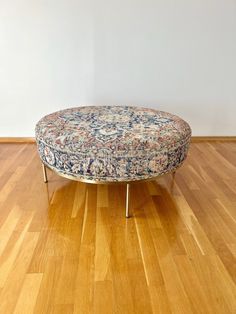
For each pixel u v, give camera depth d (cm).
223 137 280
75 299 110
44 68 247
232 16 237
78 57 245
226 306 108
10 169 214
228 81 261
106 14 231
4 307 106
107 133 160
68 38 238
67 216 160
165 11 233
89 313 104
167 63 251
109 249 135
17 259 128
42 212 163
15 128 268
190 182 200
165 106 268
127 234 146
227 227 152
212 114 274
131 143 149
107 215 162
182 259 130
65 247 136
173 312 105
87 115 194
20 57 242
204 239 143
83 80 254
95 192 186
